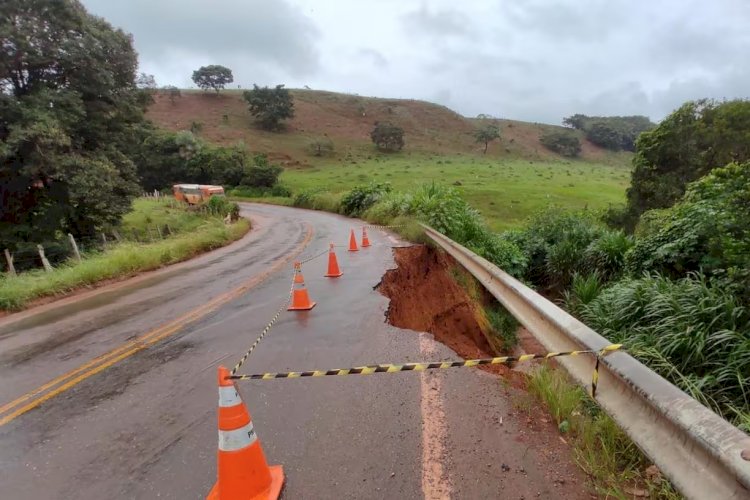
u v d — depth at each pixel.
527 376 4.22
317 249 14.97
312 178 78.25
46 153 19.09
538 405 3.67
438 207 15.91
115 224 25.83
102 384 4.74
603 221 26.02
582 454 2.93
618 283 7.84
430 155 116.62
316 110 146.50
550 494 2.61
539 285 14.12
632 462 2.80
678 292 5.46
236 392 2.67
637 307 5.71
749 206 6.02
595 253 11.99
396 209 21.23
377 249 13.29
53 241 21.19
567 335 3.01
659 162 25.59
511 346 9.70
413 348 5.24
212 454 3.28
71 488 2.99
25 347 6.35
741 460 1.34
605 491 2.55
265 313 7.17
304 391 4.17
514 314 4.78
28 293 9.91
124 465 3.21
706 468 1.52
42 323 7.80
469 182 67.38
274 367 4.87
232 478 2.61
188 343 5.94
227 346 5.70
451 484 2.76
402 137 122.88
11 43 19.56
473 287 10.79
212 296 8.90
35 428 3.86
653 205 24.98
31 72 21.53
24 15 20.19
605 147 155.75
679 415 1.68
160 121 117.88
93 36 22.41
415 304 8.84
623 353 2.35
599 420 3.17
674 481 1.63
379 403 3.86
